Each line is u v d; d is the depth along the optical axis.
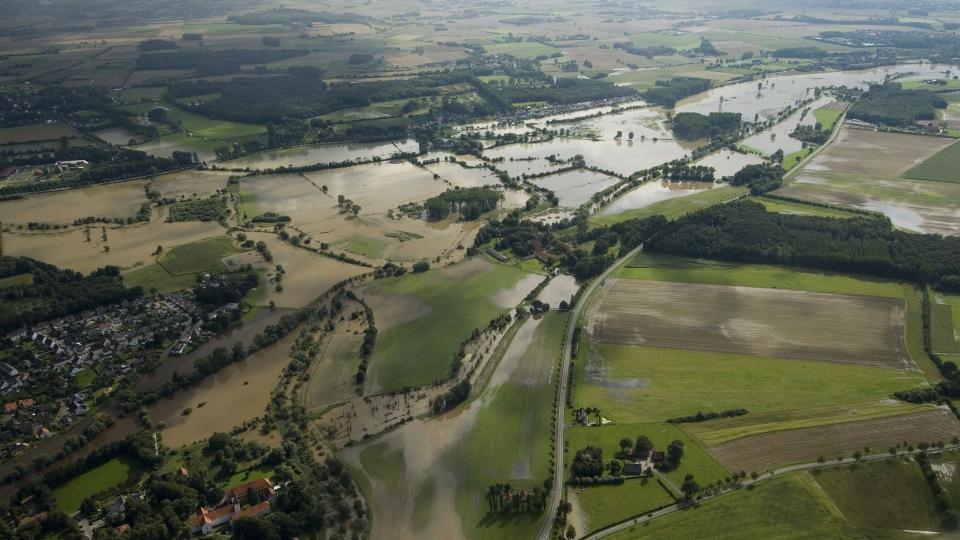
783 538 156.75
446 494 173.88
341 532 163.00
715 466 177.62
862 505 164.88
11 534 160.25
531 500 167.88
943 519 160.25
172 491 169.88
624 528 161.00
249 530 160.00
